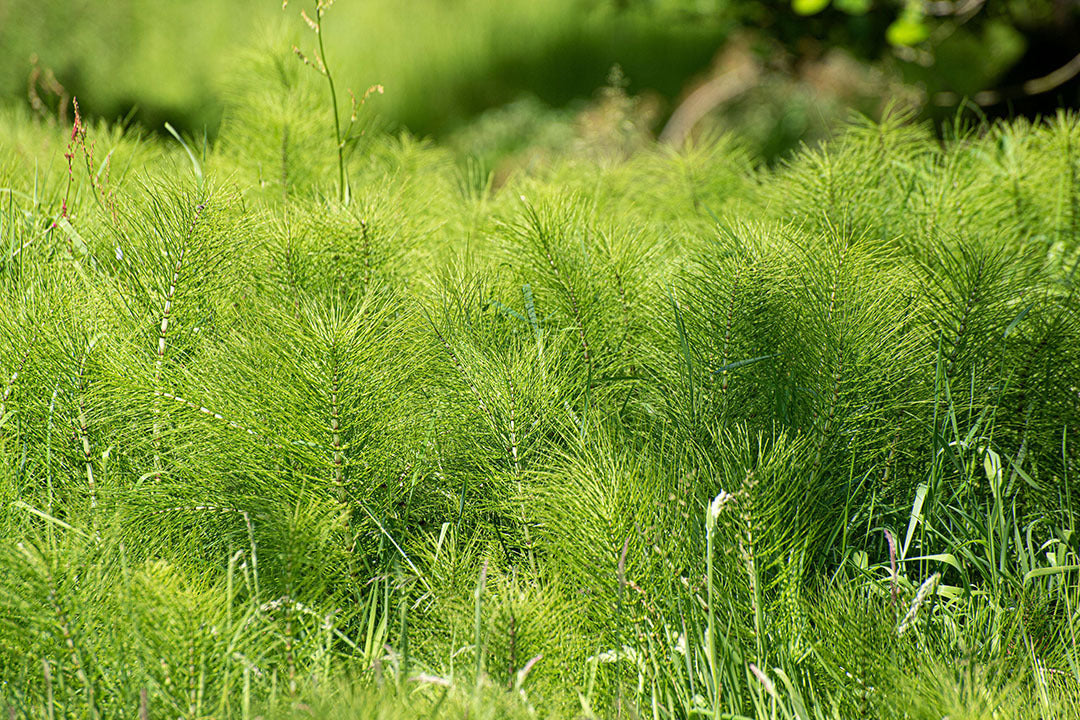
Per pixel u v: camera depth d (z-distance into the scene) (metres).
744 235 5.23
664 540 4.80
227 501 4.89
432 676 4.65
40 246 5.29
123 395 4.93
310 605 4.74
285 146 5.84
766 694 4.71
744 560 4.78
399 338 5.05
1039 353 5.10
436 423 5.04
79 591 4.65
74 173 5.63
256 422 4.91
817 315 5.08
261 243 5.24
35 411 4.98
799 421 5.05
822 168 5.65
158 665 4.59
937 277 5.28
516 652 4.67
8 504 4.83
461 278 5.24
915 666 4.66
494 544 4.93
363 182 5.98
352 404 4.91
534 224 5.26
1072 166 5.81
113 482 4.91
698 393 5.09
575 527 4.81
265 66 6.03
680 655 4.74
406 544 4.97
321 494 4.90
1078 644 4.79
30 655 4.60
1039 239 5.70
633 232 5.48
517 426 4.99
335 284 5.27
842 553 4.95
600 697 4.70
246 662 4.63
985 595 4.87
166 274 5.05
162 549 4.85
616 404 5.18
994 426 5.08
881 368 5.05
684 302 5.18
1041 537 5.03
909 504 5.03
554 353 5.11
